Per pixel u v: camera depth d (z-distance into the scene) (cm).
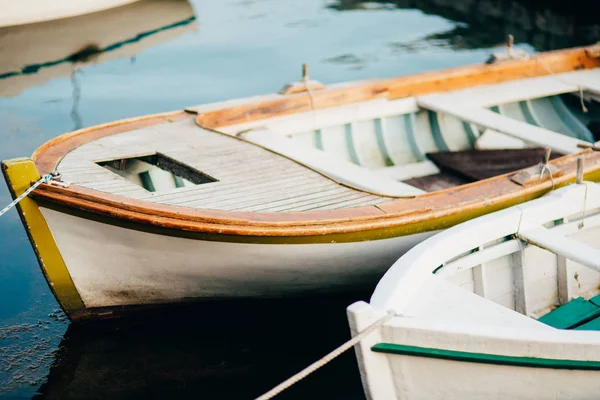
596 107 877
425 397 442
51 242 535
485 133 865
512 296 562
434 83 835
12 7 1481
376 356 427
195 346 583
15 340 583
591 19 1560
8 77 1244
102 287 568
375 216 543
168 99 1141
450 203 576
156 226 510
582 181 581
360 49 1369
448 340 407
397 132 827
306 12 1636
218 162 624
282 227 520
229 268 552
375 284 607
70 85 1211
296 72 1248
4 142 983
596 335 403
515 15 1584
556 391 420
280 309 621
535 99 883
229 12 1644
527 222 547
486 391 427
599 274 590
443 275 508
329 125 785
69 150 625
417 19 1569
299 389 541
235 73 1253
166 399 528
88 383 541
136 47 1403
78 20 1554
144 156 641
